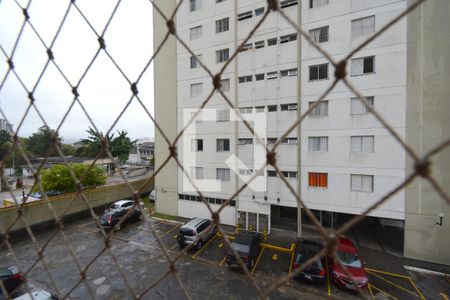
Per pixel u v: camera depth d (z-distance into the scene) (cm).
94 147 2872
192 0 1284
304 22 1037
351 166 984
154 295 664
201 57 1275
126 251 934
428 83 854
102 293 677
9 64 202
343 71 98
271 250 948
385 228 1155
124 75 163
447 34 828
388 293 685
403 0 881
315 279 701
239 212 1204
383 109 916
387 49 903
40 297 514
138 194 160
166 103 1395
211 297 655
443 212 850
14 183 2045
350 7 955
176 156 148
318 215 1214
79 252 923
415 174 82
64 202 1252
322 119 1029
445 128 840
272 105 1134
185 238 923
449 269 816
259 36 1134
